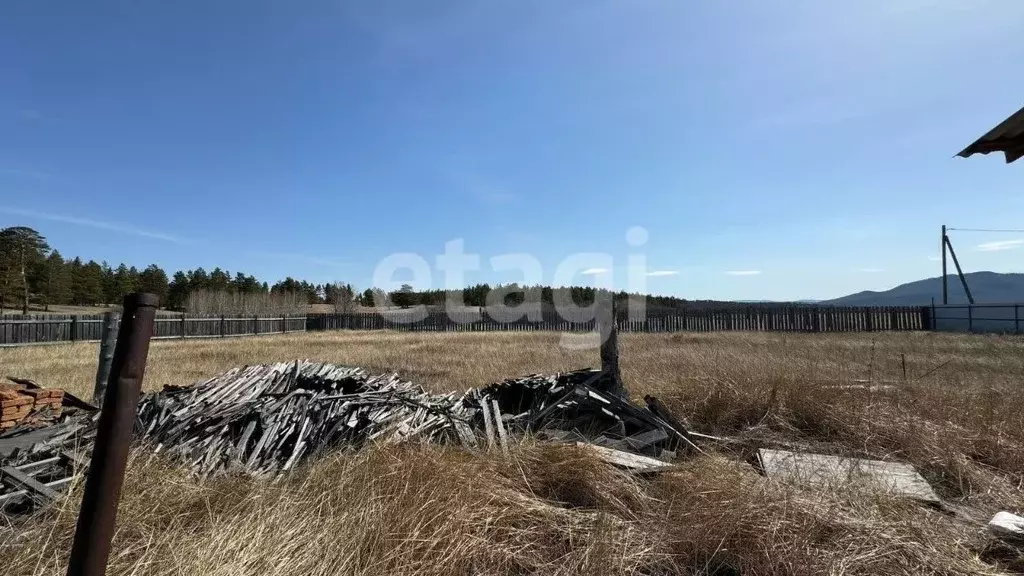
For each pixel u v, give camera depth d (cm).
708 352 1126
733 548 291
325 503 310
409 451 375
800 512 308
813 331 2139
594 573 266
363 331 3012
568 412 573
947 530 319
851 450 482
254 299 3947
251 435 468
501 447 434
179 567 236
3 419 496
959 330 1989
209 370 1133
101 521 144
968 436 491
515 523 320
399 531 280
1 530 289
